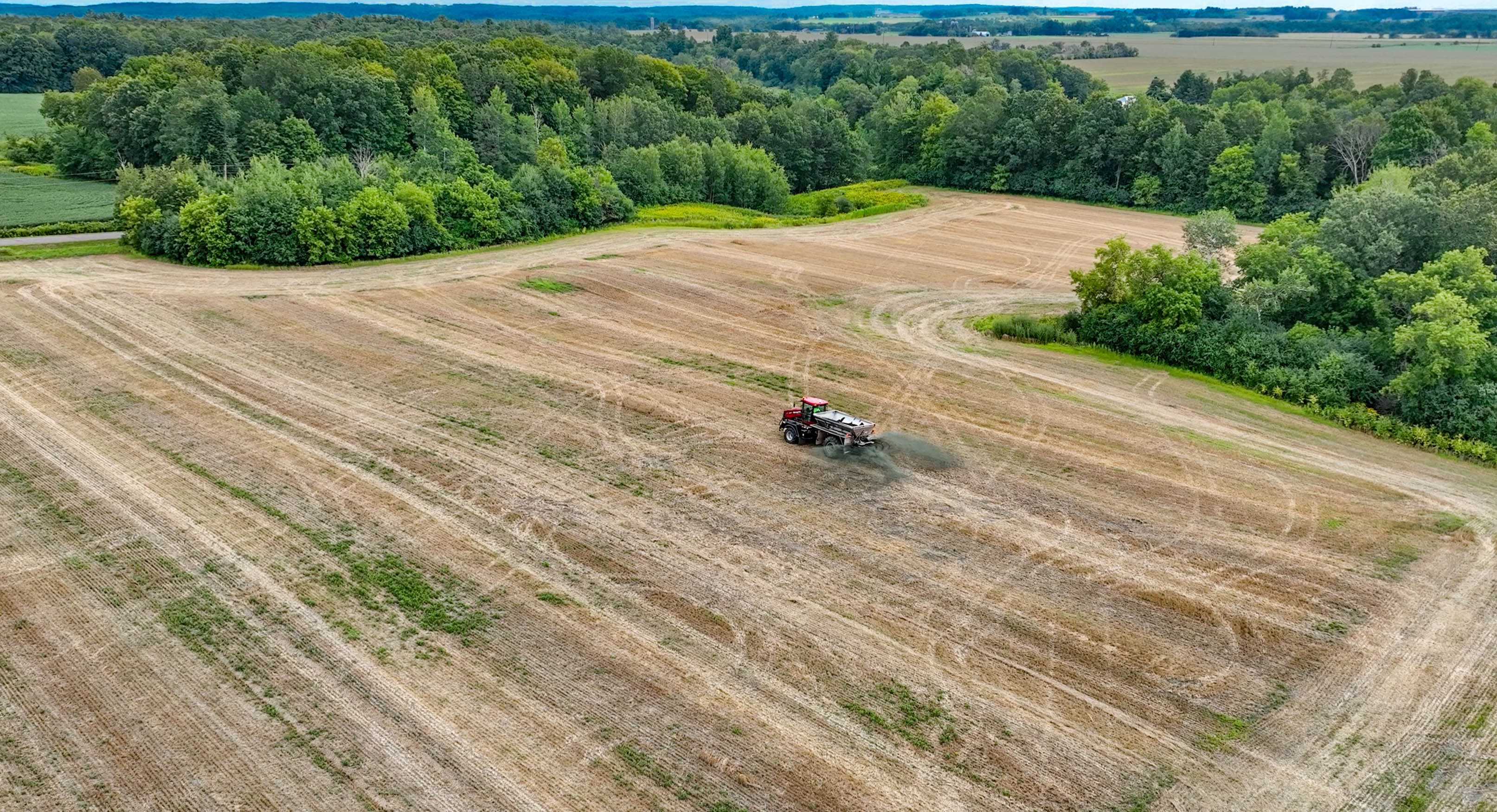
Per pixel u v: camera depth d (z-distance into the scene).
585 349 49.22
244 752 20.69
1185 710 23.19
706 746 21.25
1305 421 43.78
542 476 34.12
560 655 24.22
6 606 25.53
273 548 28.77
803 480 34.59
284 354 46.34
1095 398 45.25
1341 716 23.22
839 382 45.84
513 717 21.98
